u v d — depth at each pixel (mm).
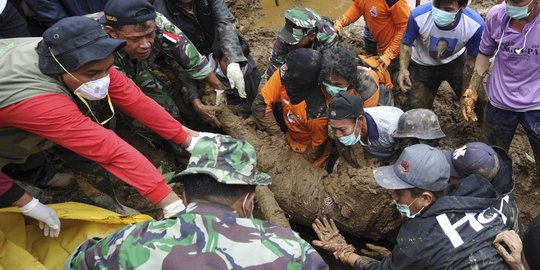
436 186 2721
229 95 4609
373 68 4145
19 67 2400
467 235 2502
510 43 3350
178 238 1805
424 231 2564
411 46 4184
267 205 3584
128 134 4316
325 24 4195
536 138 3578
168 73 4586
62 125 2426
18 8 3844
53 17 3811
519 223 2795
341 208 3639
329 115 3373
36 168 3516
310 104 3828
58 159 3752
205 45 4430
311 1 6270
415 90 4449
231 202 1971
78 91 2520
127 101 2832
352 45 5586
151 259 1761
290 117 3975
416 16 4008
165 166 4203
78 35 2389
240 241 1798
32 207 2633
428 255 2523
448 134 4633
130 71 3648
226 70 4199
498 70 3570
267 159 3975
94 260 1865
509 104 3523
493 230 2520
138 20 3049
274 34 5738
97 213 2939
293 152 4047
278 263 1769
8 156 2820
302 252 1823
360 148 3615
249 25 5914
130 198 3801
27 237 2852
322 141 3996
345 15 4754
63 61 2387
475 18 3885
